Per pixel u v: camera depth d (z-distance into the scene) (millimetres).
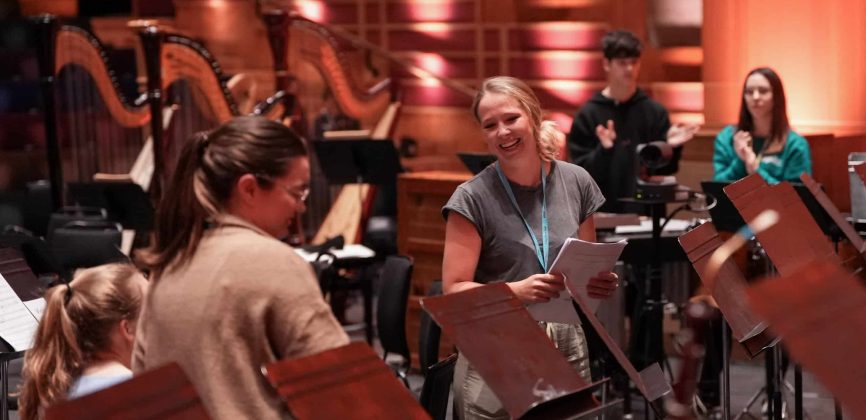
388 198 8711
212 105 8156
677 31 9273
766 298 1856
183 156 2312
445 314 2338
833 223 4898
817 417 5473
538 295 3143
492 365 2307
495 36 10641
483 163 6160
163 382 1897
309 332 2189
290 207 2328
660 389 2764
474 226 3434
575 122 6469
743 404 5738
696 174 7535
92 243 5977
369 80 11031
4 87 10656
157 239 2324
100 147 10156
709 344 5254
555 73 10250
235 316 2189
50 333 2912
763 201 3383
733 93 8727
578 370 3412
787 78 8414
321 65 9516
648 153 5172
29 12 11633
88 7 12281
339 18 11578
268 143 2281
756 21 8547
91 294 2926
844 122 8188
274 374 2018
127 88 11062
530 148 3463
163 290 2252
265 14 8641
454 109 10555
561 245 3447
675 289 5672
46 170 10445
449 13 10930
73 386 2887
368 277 6883
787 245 3303
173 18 11664
